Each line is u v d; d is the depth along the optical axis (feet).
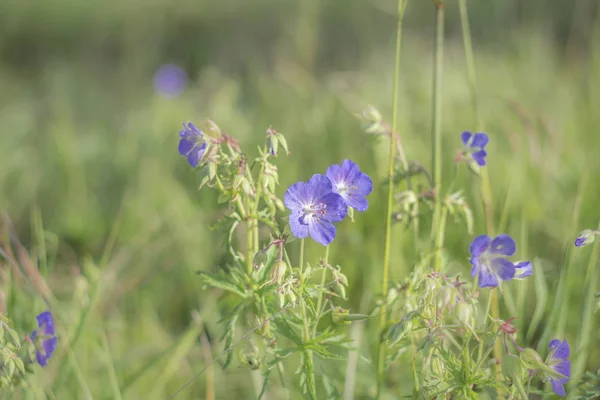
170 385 11.91
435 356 7.74
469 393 7.69
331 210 7.74
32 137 24.70
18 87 34.73
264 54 34.27
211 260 14.92
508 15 30.30
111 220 18.06
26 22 42.37
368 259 13.62
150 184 18.54
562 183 15.90
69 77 33.22
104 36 40.09
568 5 29.94
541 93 22.39
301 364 8.34
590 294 9.68
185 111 23.95
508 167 15.84
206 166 8.02
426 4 35.45
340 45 33.68
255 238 8.62
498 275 7.36
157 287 14.92
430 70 25.12
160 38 36.78
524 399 7.22
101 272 12.39
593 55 23.21
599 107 20.03
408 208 9.75
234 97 22.95
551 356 7.78
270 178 8.22
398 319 9.22
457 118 20.24
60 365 10.62
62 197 19.47
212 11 39.99
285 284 7.73
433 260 10.21
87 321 10.91
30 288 10.91
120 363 11.82
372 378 10.64
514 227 13.42
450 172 16.52
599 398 9.79
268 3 40.29
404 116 19.63
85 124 26.61
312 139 19.03
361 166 16.58
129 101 29.45
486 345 9.99
